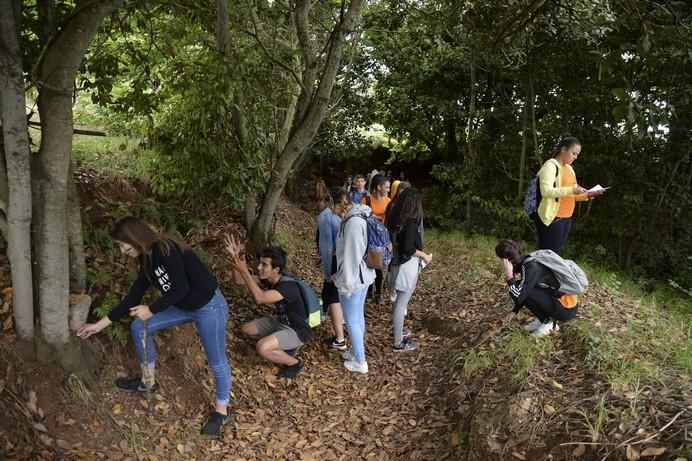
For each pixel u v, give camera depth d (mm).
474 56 11125
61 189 3172
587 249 10984
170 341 4297
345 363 5137
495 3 6105
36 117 6781
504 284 6652
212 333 3658
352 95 14320
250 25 7199
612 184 11000
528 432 3371
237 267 4422
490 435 3492
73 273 3674
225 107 5484
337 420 4340
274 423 4234
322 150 16203
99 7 3133
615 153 10695
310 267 8492
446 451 3740
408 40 10797
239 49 6504
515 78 11148
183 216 6348
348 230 4668
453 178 12281
